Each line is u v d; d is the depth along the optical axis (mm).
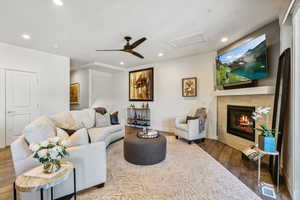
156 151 2576
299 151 1679
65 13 2293
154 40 3385
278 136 2002
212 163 2605
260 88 2555
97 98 6422
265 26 2721
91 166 1795
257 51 2678
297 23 1704
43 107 4184
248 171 2322
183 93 4762
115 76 6887
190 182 2014
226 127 3711
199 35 3135
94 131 3273
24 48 3830
